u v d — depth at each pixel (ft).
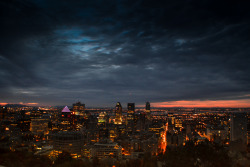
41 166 147.33
